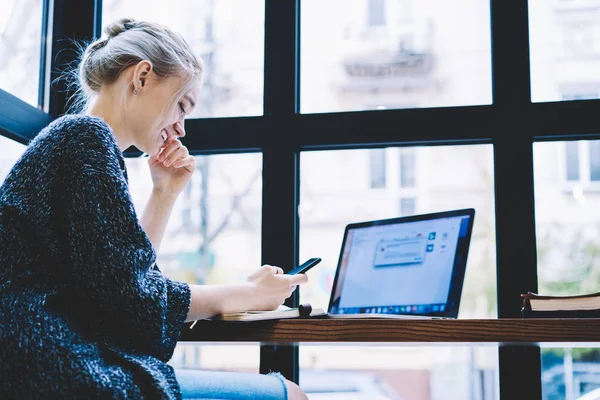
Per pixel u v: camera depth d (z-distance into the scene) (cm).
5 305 119
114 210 125
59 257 124
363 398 241
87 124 131
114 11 257
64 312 122
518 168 222
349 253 207
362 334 142
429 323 140
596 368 215
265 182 235
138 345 125
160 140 182
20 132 227
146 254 127
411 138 230
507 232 220
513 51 228
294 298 228
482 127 226
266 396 141
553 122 223
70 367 113
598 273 219
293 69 239
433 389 239
